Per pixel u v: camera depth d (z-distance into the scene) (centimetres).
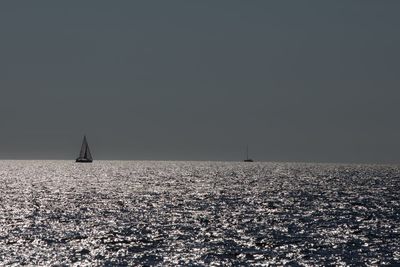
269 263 12225
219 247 13975
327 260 12506
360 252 13362
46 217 19725
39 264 12119
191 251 13475
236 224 18038
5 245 14150
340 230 16738
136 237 15462
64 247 13938
